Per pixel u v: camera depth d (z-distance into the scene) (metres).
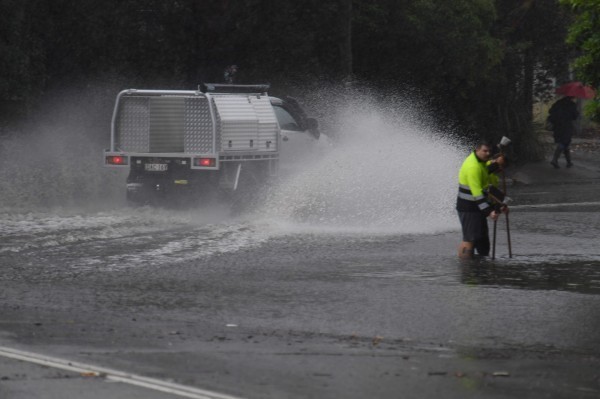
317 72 66.81
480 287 30.08
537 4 83.50
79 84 57.22
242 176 48.66
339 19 67.31
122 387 19.02
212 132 47.50
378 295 28.77
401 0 73.69
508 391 19.05
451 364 21.12
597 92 38.41
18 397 18.22
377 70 76.88
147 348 22.30
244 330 24.33
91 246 37.88
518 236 42.41
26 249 36.91
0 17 52.06
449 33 73.81
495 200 36.09
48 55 56.22
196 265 33.88
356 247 38.62
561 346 22.86
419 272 32.81
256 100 49.62
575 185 72.06
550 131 91.75
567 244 39.94
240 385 19.23
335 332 24.16
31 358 21.30
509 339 23.50
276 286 30.12
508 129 81.94
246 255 36.22
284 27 62.47
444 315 26.09
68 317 25.69
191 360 21.20
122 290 29.36
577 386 19.50
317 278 31.55
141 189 49.25
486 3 74.94
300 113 54.06
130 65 59.78
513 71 83.56
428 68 76.31
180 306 27.12
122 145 50.22
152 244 38.59
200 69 61.31
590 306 27.30
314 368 20.62
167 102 49.56
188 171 48.16
